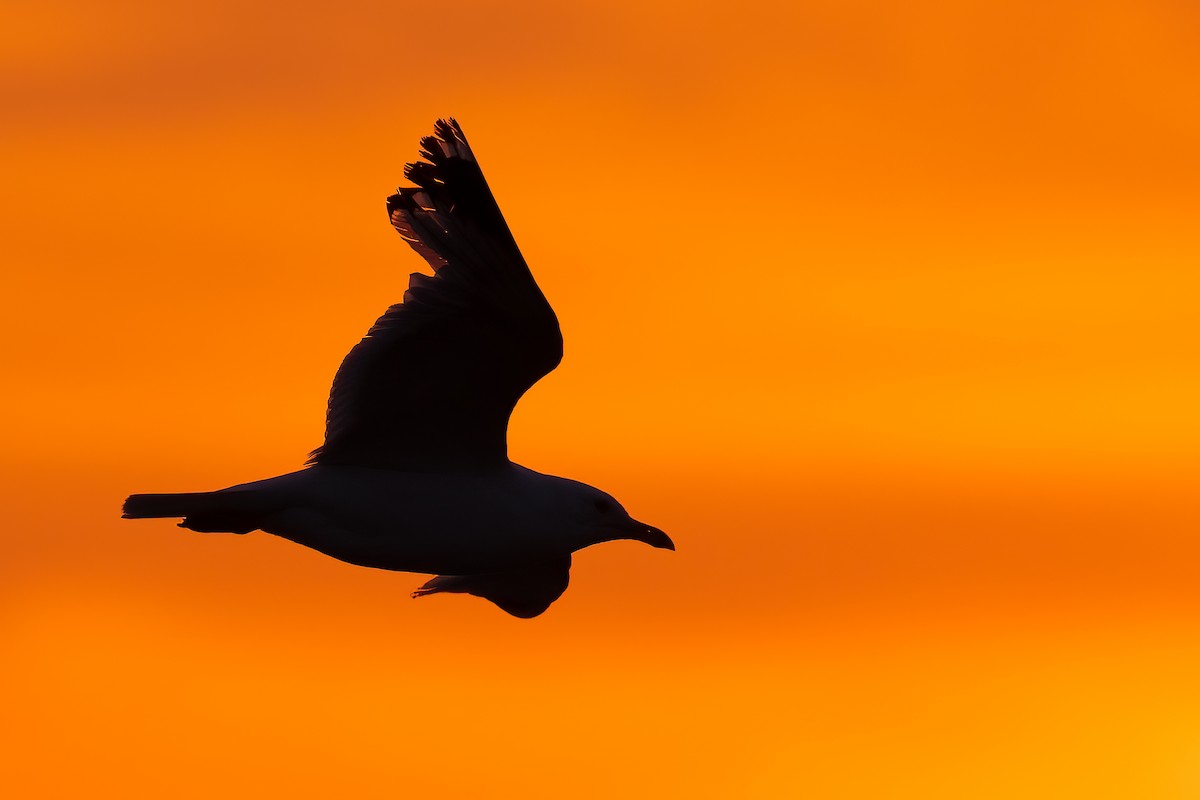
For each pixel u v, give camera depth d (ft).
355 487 46.83
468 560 47.85
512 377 45.93
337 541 46.93
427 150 44.73
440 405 46.52
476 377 45.98
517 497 47.75
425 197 44.96
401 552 47.21
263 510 46.68
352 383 46.16
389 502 46.85
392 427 46.83
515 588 54.19
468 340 45.27
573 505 48.55
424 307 45.06
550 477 48.98
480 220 43.98
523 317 44.55
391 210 45.44
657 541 49.01
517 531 47.75
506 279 44.09
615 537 49.06
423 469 47.44
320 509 46.65
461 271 44.55
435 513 47.03
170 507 45.93
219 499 46.29
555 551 48.57
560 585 53.98
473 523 47.32
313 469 47.21
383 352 45.62
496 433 47.19
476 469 47.65
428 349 45.52
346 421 46.70
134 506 45.80
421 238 45.14
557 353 45.14
